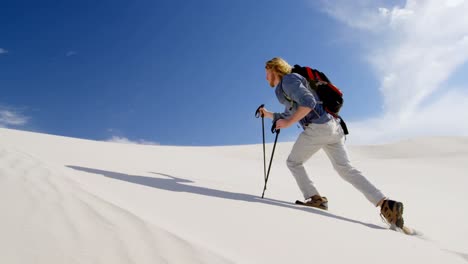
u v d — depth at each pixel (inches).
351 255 85.5
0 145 149.6
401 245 102.0
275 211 117.9
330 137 152.9
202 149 912.3
